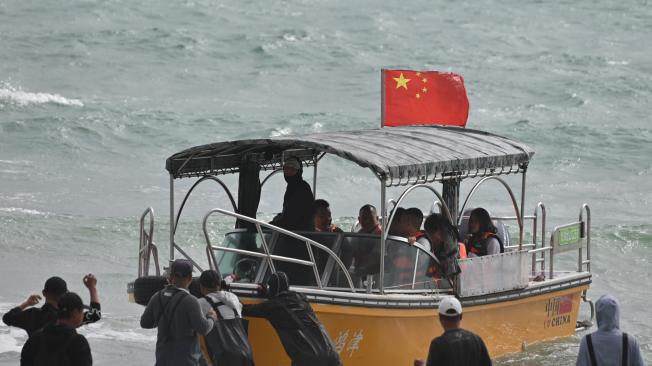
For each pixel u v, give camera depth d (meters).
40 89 126.69
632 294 54.12
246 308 30.98
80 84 130.75
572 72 146.25
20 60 140.75
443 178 39.25
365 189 83.38
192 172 37.12
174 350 28.41
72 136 100.38
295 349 30.55
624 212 76.62
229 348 29.72
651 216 75.12
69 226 66.69
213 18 175.12
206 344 30.08
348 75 142.25
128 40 154.62
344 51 155.12
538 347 39.91
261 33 163.25
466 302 35.41
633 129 110.38
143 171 89.12
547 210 77.25
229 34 161.62
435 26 176.50
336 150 33.19
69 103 118.06
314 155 43.00
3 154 93.50
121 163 92.44
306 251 35.53
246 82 136.62
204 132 106.62
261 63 147.00
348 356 32.84
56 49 147.38
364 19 179.00
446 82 41.16
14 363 38.44
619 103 127.81
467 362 24.00
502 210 76.62
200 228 67.75
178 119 111.19
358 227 42.25
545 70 147.75
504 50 160.88
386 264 34.56
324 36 163.62
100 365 39.00
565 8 193.50
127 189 81.25
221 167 38.19
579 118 118.25
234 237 37.03
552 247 40.84
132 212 73.00
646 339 44.22
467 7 192.88
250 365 30.02
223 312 30.12
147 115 111.75
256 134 107.19
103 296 51.12
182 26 166.62
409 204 77.94
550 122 115.12
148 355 40.59
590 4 196.62
